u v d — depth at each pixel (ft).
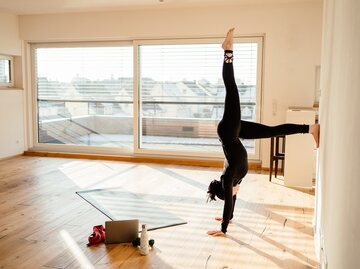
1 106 22.41
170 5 20.21
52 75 24.45
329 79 7.88
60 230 11.66
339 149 5.28
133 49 22.43
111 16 22.00
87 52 23.66
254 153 21.12
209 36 21.18
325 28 10.36
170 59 22.11
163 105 22.61
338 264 4.77
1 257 9.81
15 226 11.95
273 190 16.48
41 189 16.28
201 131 22.21
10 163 21.68
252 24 20.03
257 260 9.80
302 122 16.84
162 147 22.88
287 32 19.62
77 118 24.43
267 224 12.38
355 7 4.17
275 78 20.02
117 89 23.43
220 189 11.34
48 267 9.29
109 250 10.30
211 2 19.43
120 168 20.65
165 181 17.88
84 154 23.49
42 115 24.88
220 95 21.67
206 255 10.07
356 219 3.62
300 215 13.28
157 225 12.14
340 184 4.96
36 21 23.15
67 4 20.15
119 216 12.94
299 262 9.70
